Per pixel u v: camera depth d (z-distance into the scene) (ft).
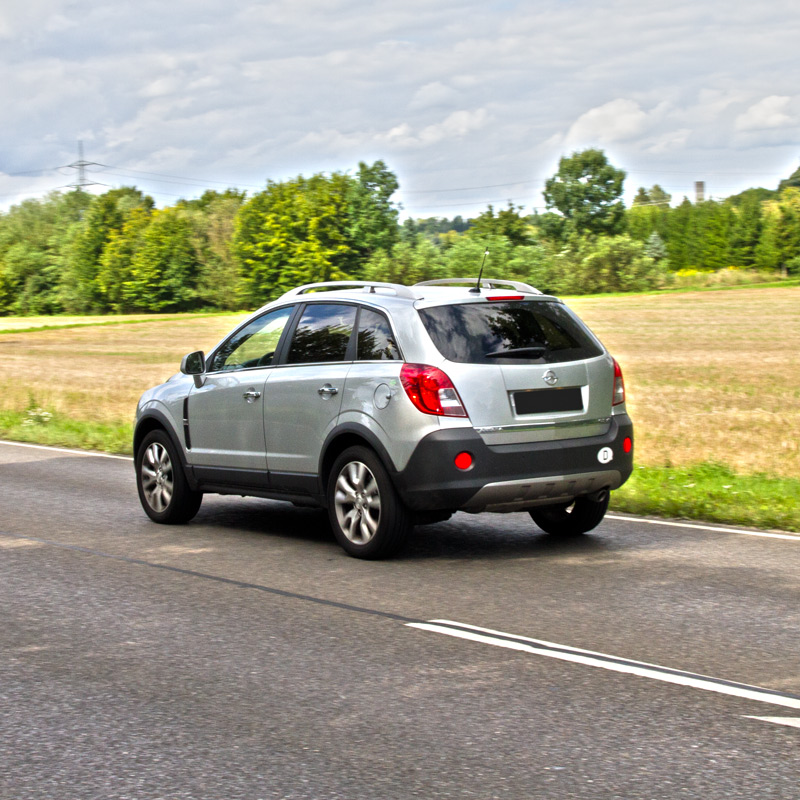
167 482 30.17
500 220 423.64
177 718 14.39
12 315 418.51
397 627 18.86
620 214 402.52
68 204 446.60
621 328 194.80
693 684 15.48
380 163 376.48
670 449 46.37
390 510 23.98
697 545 26.05
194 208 490.90
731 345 145.18
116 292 398.21
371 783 12.11
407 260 363.35
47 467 44.09
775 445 47.55
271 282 381.19
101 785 12.24
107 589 22.18
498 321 24.43
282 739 13.53
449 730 13.75
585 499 26.55
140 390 92.17
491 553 25.39
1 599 21.44
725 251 445.78
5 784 12.32
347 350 25.30
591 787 11.88
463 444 23.12
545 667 16.39
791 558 24.43
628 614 19.56
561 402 24.36
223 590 21.94
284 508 33.17
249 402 27.37
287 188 379.96
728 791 11.71
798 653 17.02
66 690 15.67
